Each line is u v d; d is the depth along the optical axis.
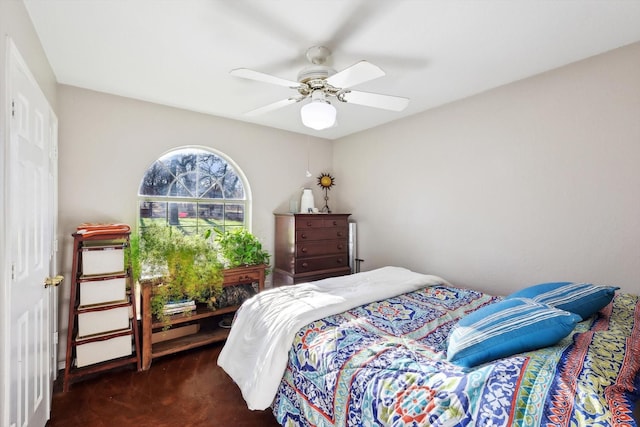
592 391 0.84
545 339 1.09
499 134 2.48
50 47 1.87
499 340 1.14
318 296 1.97
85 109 2.50
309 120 1.85
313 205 3.78
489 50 1.91
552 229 2.20
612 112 1.93
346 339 1.45
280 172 3.70
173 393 2.07
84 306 2.18
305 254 3.37
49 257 1.91
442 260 2.91
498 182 2.49
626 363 0.99
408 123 3.21
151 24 1.65
